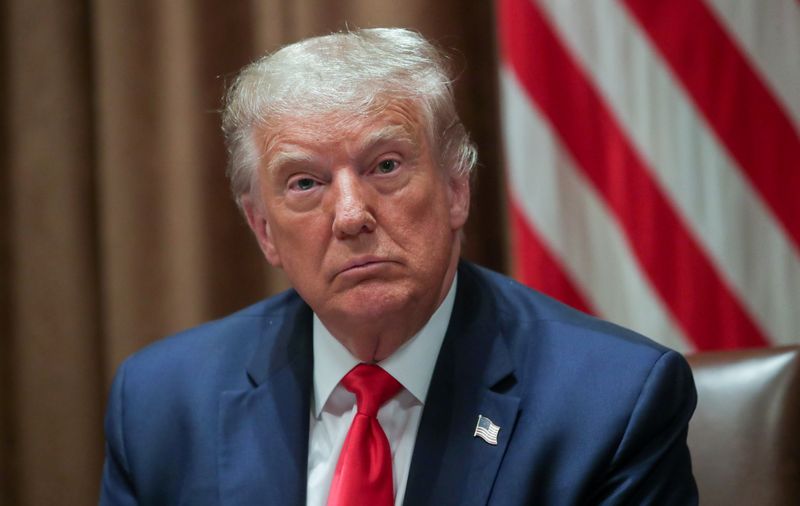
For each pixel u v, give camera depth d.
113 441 5.69
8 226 10.01
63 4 9.87
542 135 8.56
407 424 5.14
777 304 8.22
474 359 5.17
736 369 5.73
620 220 8.45
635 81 8.45
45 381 9.91
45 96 9.84
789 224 8.17
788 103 8.16
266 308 6.03
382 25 8.91
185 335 6.04
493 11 9.21
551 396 4.95
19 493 10.05
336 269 4.73
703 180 8.31
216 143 9.64
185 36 9.54
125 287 9.62
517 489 4.72
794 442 5.50
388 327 4.90
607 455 4.74
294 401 5.32
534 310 5.49
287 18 9.35
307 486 5.14
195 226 9.56
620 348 5.07
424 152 4.85
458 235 5.31
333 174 4.73
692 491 5.00
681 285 8.35
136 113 9.65
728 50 8.27
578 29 8.57
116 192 9.62
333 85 4.73
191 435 5.42
